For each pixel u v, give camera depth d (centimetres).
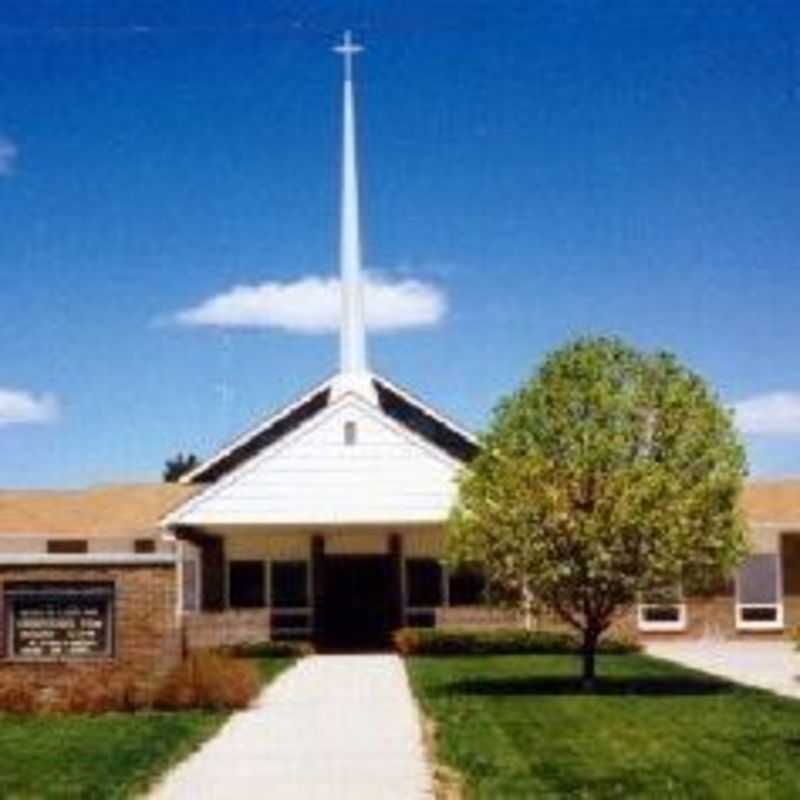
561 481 2770
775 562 4788
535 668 3478
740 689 2884
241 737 2139
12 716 2444
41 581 2584
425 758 1903
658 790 1650
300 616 4500
